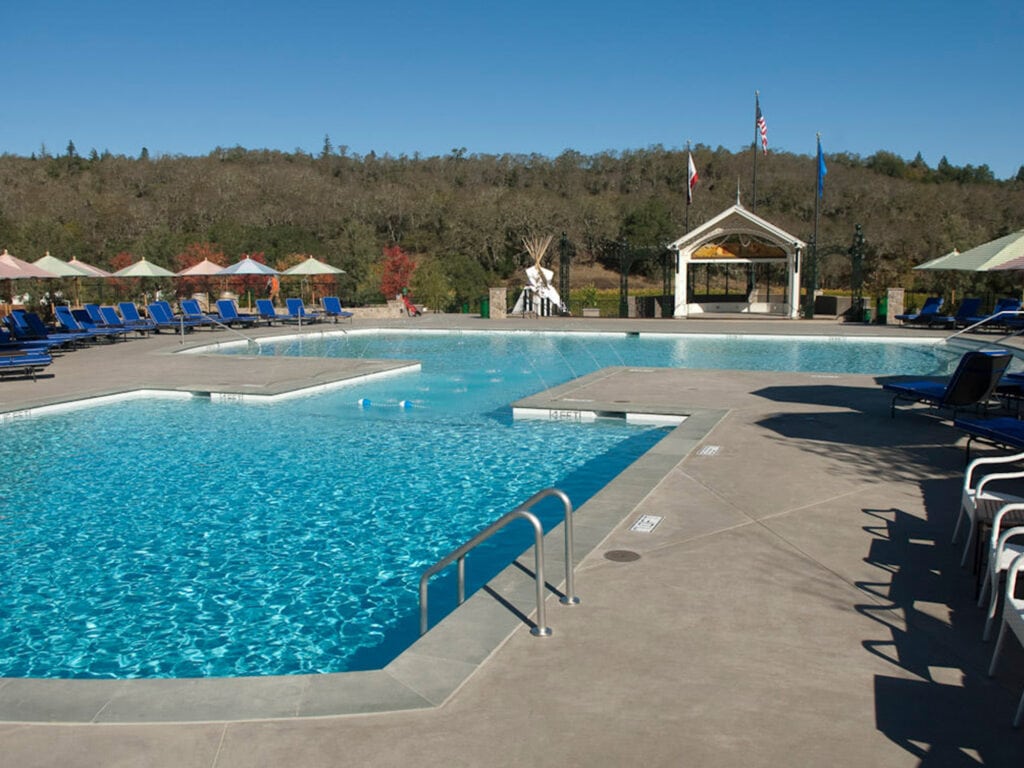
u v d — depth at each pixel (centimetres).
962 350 2117
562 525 610
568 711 351
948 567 526
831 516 636
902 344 2292
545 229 5844
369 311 3403
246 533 738
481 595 483
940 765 309
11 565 668
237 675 489
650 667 391
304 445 1061
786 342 2386
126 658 514
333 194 6644
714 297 3503
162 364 1783
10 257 2108
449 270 4416
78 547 706
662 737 330
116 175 6731
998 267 1163
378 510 798
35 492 861
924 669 389
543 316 3388
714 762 312
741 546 567
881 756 315
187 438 1105
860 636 425
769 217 6231
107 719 349
